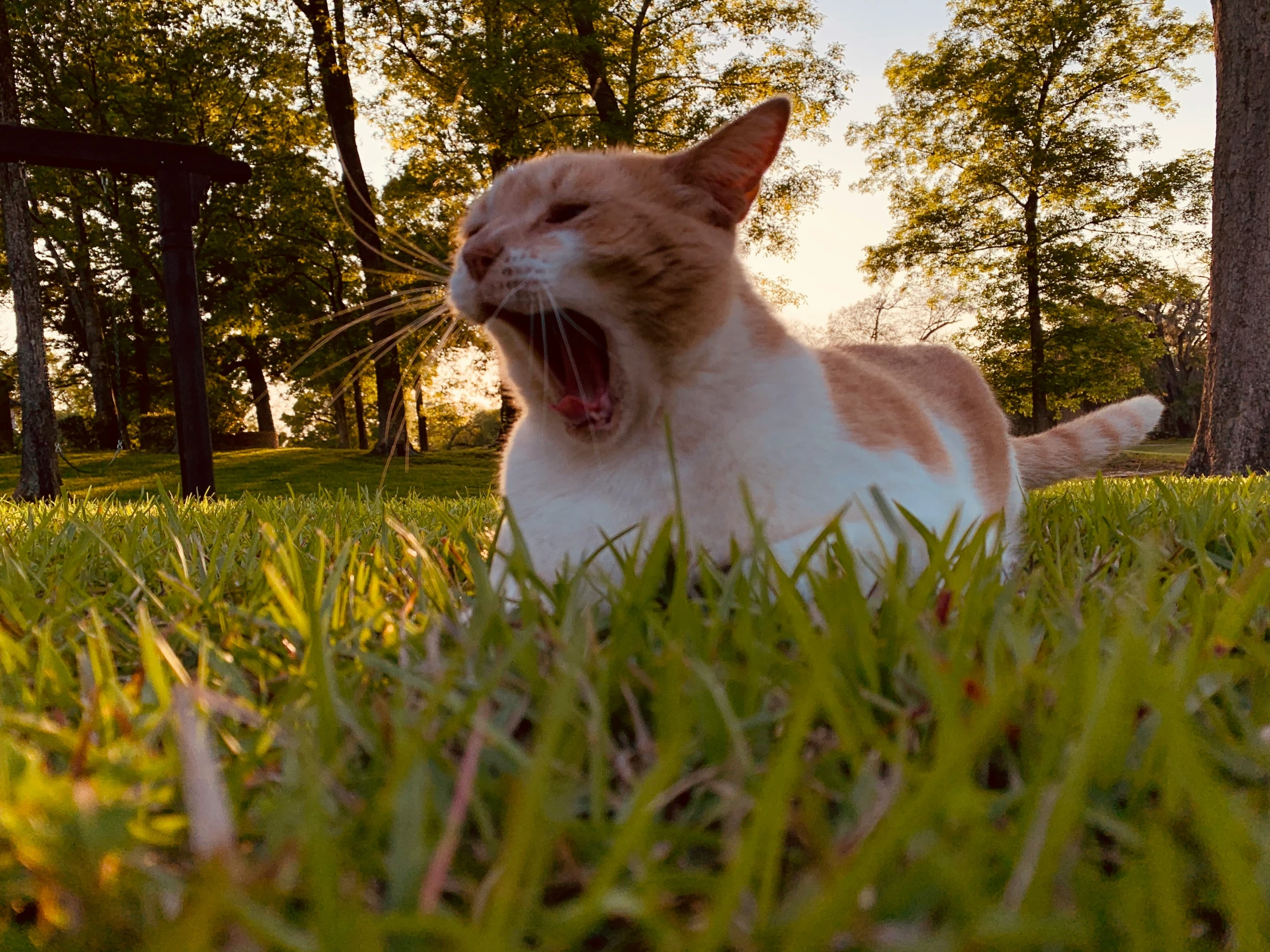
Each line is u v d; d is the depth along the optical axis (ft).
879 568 0.86
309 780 0.40
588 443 1.09
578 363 1.18
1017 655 0.59
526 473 1.18
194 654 0.85
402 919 0.32
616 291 1.08
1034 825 0.38
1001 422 1.81
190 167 3.74
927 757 0.51
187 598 0.97
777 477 1.02
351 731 0.56
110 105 10.94
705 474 1.04
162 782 0.52
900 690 0.60
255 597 0.99
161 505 1.78
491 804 0.47
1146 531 1.30
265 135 11.41
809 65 10.09
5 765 0.47
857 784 0.44
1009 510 1.68
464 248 1.19
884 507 0.87
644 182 1.21
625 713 0.60
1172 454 10.15
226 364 16.34
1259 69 4.62
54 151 3.55
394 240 1.38
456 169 9.52
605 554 1.05
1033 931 0.32
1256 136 4.66
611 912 0.37
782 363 1.11
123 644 0.86
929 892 0.36
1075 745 0.47
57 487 6.07
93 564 1.33
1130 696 0.47
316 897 0.34
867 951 0.34
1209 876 0.39
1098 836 0.46
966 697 0.55
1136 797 0.46
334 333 1.31
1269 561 0.81
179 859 0.45
